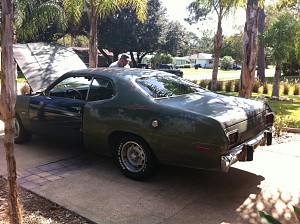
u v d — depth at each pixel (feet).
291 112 36.42
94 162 17.49
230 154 12.68
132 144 14.96
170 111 13.46
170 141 13.37
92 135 16.08
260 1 25.88
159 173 16.01
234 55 185.88
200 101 14.94
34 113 18.60
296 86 57.36
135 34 127.13
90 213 11.97
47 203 12.77
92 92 16.44
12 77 8.20
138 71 17.13
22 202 12.76
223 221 11.59
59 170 16.29
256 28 25.59
